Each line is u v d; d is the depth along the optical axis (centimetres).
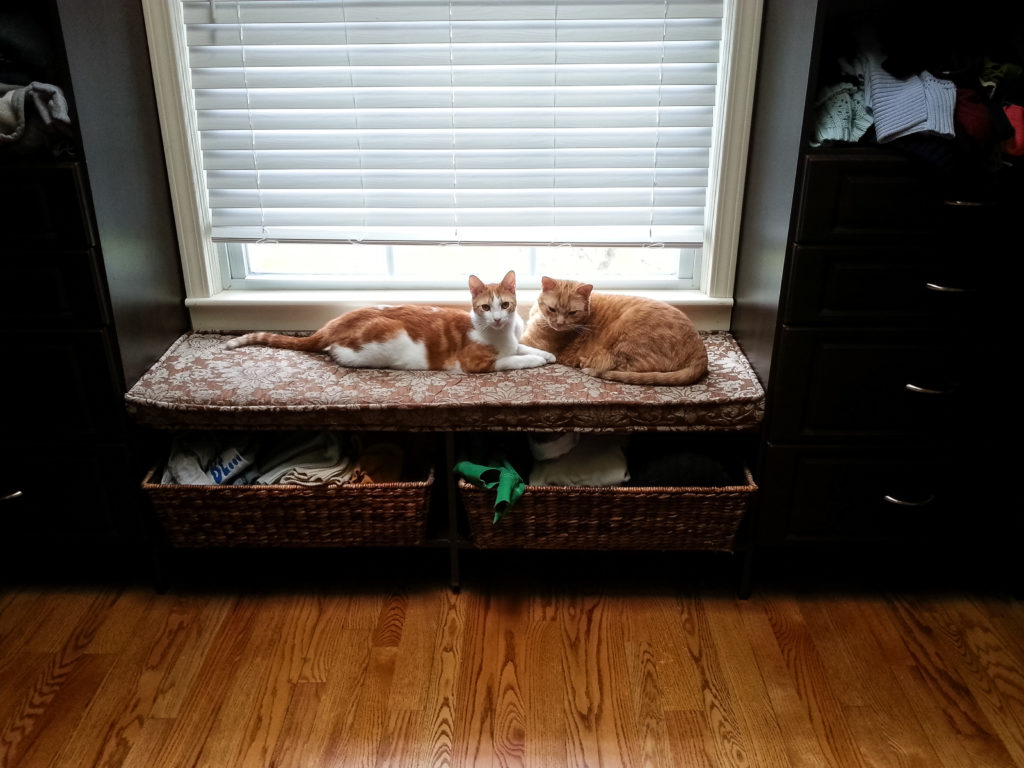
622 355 186
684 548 189
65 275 166
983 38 162
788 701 167
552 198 201
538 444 187
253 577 203
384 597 197
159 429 190
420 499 179
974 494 183
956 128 151
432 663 177
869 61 158
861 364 170
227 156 198
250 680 173
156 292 192
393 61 186
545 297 188
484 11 182
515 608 193
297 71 189
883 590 199
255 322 211
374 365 188
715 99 190
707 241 204
